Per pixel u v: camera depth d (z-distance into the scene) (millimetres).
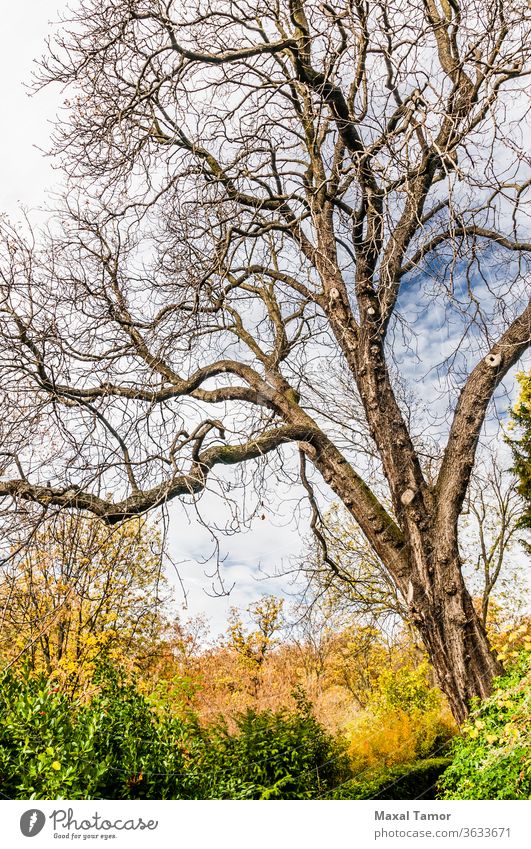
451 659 6570
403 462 7180
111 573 8016
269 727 8484
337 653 12914
